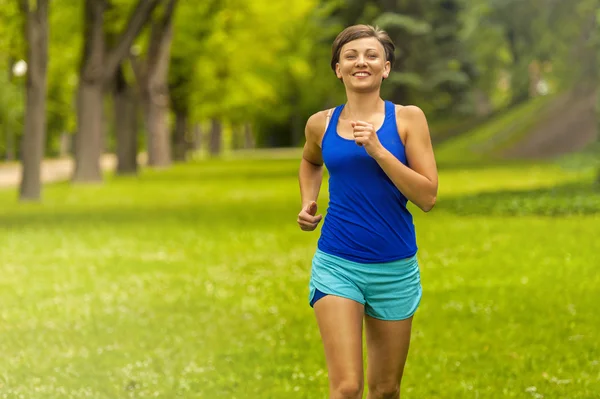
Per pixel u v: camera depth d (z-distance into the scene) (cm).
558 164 4497
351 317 502
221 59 6094
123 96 4888
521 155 5962
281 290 1253
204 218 2362
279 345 922
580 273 1316
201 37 5909
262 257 1603
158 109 5778
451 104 6438
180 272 1439
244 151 11788
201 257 1612
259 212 2527
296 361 858
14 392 744
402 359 533
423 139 505
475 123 7581
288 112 10100
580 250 1535
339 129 516
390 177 488
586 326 974
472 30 5975
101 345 931
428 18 5744
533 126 6569
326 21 5712
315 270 520
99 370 826
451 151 6391
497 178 3750
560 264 1400
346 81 514
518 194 2633
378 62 509
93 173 3988
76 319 1063
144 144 10819
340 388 493
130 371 818
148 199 3103
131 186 3888
